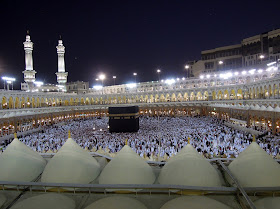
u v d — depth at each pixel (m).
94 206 7.04
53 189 8.37
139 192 8.01
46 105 64.12
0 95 46.38
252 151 9.16
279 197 7.21
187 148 9.78
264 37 67.50
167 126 46.94
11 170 9.21
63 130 47.44
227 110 53.19
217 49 82.69
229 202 7.24
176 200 7.18
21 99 53.72
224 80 65.25
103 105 75.38
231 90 56.78
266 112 36.72
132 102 77.44
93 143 31.23
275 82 37.12
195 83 72.38
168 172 8.73
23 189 8.59
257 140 28.77
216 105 59.19
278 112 33.34
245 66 74.62
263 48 68.00
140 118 66.56
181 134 35.34
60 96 70.69
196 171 8.40
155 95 76.00
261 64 67.31
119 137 35.25
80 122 60.50
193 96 68.44
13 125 48.41
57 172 8.88
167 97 74.19
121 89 93.12
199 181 8.14
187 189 7.32
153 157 22.91
